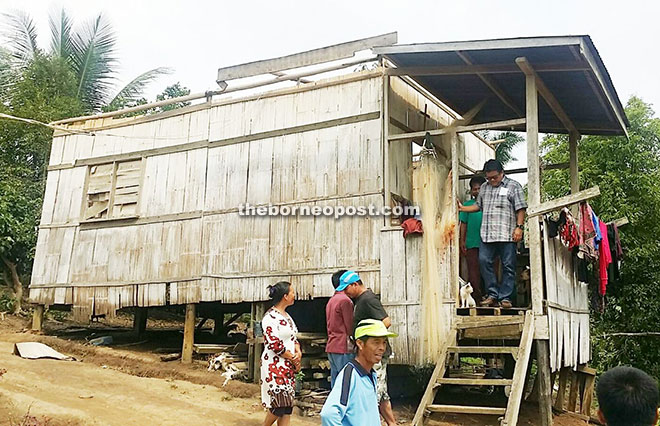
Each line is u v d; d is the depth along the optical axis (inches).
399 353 300.7
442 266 293.9
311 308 379.2
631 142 481.1
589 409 353.7
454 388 367.6
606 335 457.1
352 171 338.6
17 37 734.5
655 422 95.5
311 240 346.9
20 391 285.9
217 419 266.8
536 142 281.7
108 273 430.9
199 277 388.2
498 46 266.8
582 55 260.2
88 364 371.6
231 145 391.9
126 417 259.1
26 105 625.9
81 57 757.3
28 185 606.5
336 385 134.4
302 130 362.6
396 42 316.2
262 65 364.5
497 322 269.0
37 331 465.4
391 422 225.9
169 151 420.5
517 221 290.2
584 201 305.4
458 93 348.5
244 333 500.7
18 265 581.6
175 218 407.8
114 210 440.1
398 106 348.8
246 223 375.2
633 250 462.3
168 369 358.9
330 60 339.0
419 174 312.0
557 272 301.3
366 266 323.6
